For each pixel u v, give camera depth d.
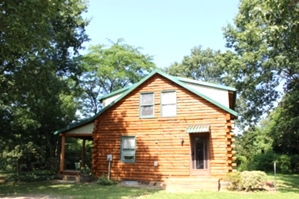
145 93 18.19
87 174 18.16
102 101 22.02
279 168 26.34
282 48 15.82
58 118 23.88
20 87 16.67
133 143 17.80
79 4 21.52
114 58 30.20
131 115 18.23
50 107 21.72
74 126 19.45
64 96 25.23
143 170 17.14
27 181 18.41
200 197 11.73
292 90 23.48
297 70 21.55
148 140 17.47
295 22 7.41
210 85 18.83
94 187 15.34
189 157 16.33
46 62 17.14
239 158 30.59
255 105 26.45
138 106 18.17
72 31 22.28
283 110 25.09
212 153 15.89
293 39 7.82
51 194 12.71
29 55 15.44
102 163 18.28
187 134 16.66
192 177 15.96
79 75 25.61
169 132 17.09
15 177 19.28
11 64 15.55
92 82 30.62
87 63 29.75
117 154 18.00
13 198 11.57
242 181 14.00
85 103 31.14
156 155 17.06
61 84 21.11
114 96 21.53
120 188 14.95
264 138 32.28
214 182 14.62
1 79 15.91
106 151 18.34
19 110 21.05
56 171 22.44
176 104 17.30
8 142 21.83
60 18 20.08
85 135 19.39
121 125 18.31
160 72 17.91
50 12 13.12
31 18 12.20
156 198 11.45
